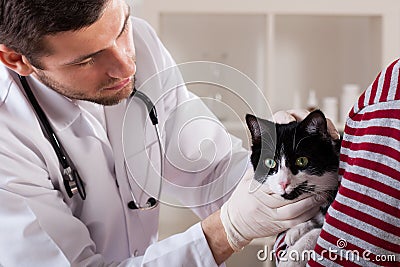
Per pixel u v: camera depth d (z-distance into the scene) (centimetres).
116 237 124
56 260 103
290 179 91
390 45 245
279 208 93
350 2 242
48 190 108
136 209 121
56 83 96
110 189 118
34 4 83
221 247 101
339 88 280
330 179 91
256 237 98
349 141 86
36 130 110
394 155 78
